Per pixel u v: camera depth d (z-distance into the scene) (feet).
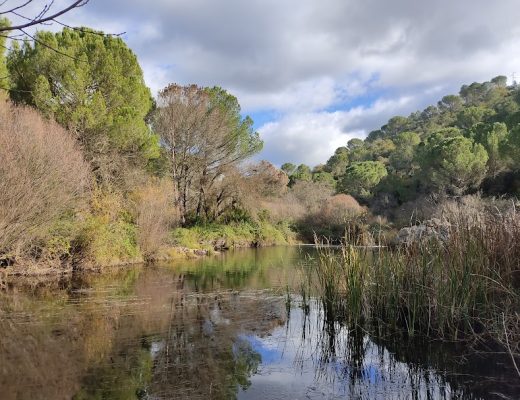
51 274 36.68
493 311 15.39
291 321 20.81
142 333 18.58
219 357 15.57
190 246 60.23
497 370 13.44
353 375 13.84
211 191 80.74
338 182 165.78
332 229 100.42
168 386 12.85
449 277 16.92
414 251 18.98
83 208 41.81
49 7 4.85
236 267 44.14
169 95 72.28
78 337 17.94
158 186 58.70
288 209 107.45
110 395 12.17
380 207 104.78
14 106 42.50
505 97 195.52
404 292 18.08
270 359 15.37
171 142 72.28
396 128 280.10
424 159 102.32
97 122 53.88
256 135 82.17
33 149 32.40
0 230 30.25
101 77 57.67
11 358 15.25
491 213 19.85
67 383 13.03
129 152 61.05
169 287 30.99
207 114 75.15
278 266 45.14
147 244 49.49
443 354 15.12
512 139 85.76
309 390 12.64
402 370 14.11
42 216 33.17
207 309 23.39
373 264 20.31
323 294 21.50
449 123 207.62
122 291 29.17
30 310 23.06
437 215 24.70
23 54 54.39
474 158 89.76
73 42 56.29
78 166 39.42
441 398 11.84
